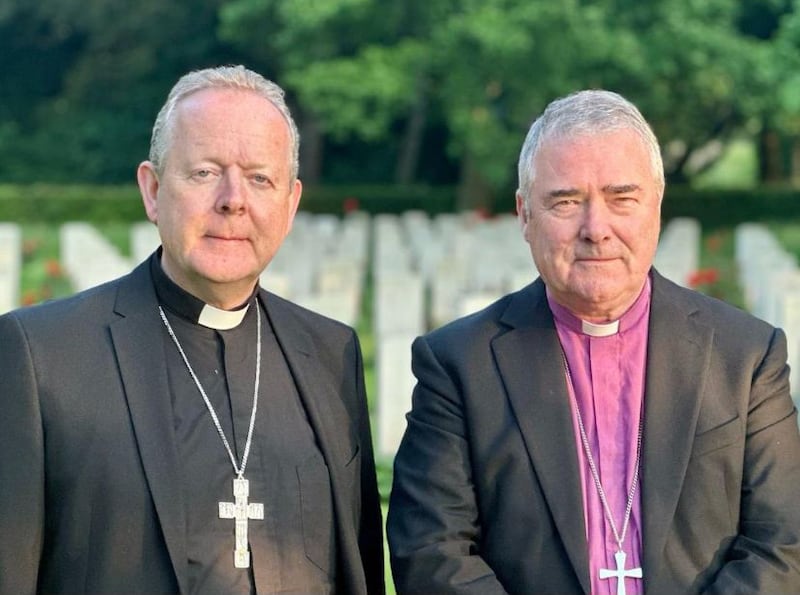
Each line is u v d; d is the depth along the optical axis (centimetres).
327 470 359
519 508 353
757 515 352
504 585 353
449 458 363
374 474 388
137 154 3888
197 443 344
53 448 332
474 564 351
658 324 367
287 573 342
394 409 840
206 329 358
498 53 2473
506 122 2911
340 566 359
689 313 372
